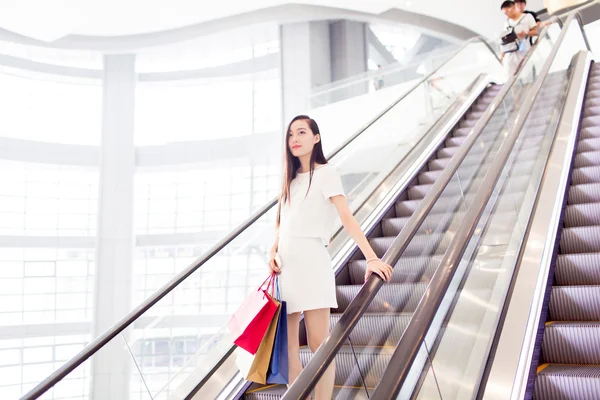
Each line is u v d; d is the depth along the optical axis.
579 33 8.55
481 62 9.66
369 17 14.02
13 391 13.86
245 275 6.72
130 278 13.98
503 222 3.37
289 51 13.98
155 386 3.29
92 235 15.45
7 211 14.55
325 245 2.46
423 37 15.88
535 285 3.00
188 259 14.91
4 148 13.62
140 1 12.40
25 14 12.16
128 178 14.40
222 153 14.79
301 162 2.53
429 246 2.66
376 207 4.97
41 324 13.96
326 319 2.39
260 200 15.38
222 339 3.33
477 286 2.68
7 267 14.17
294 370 2.41
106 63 14.62
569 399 2.33
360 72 14.48
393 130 6.83
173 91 16.38
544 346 2.74
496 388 2.35
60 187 15.35
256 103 16.19
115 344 3.10
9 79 14.62
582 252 3.64
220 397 2.97
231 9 13.15
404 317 2.20
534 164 4.49
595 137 5.34
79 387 2.84
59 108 15.29
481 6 13.55
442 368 2.10
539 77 5.19
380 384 1.59
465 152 3.29
